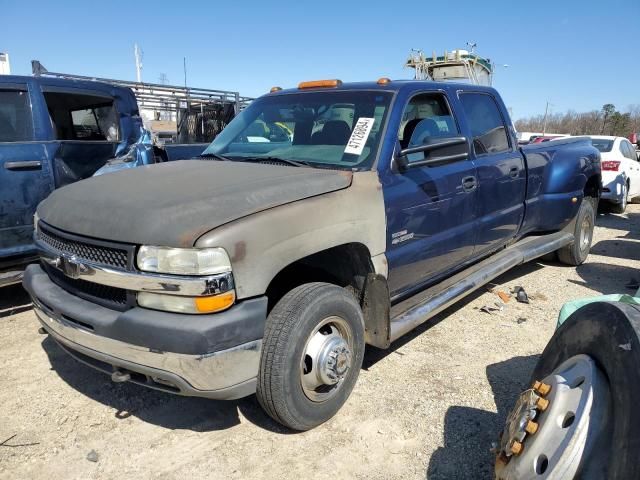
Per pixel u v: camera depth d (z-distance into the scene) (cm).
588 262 675
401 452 277
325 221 282
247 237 244
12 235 466
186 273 232
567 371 217
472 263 456
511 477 203
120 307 253
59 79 525
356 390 336
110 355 252
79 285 275
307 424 283
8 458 270
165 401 326
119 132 580
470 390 339
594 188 641
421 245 360
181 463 268
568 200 566
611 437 179
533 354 396
